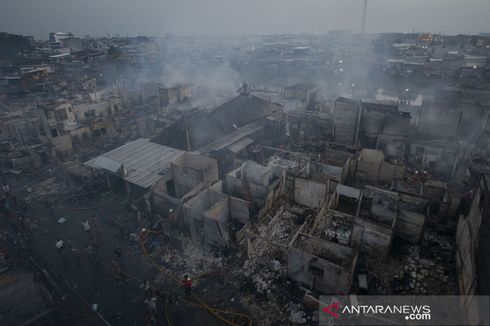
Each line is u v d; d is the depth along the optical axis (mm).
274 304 16875
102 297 18203
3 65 87688
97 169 31547
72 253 21812
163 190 26219
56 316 16938
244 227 21328
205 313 16844
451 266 18766
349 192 24141
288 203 25750
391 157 33594
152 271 19906
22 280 19406
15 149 37688
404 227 20656
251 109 43125
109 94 54344
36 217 26031
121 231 23703
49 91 68312
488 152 30375
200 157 27891
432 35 161250
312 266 16750
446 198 22219
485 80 55719
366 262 19328
